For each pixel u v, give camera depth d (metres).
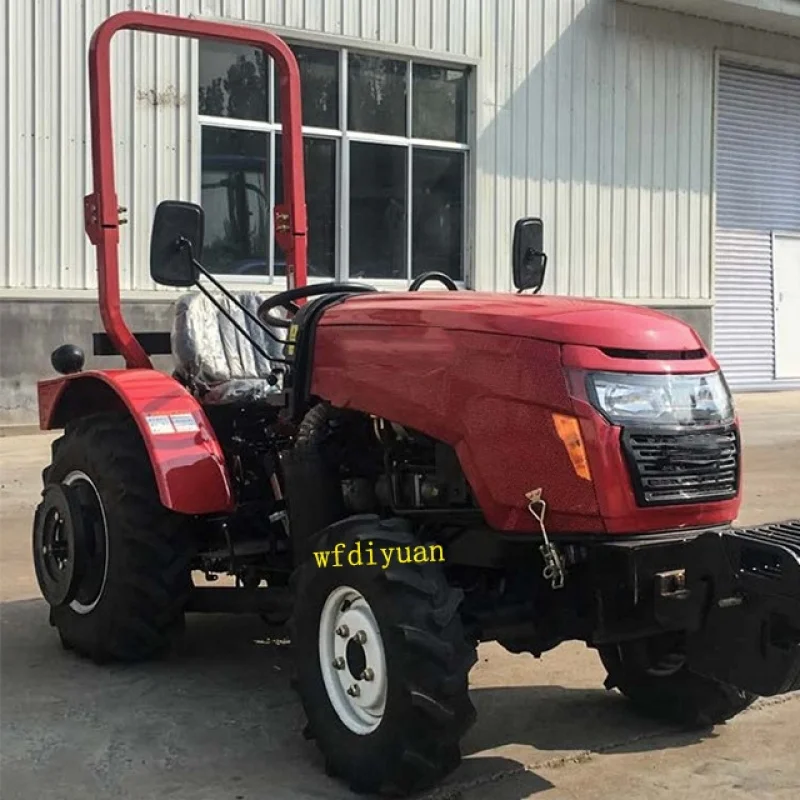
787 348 17.22
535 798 3.32
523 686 4.40
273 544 4.34
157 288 11.47
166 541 4.34
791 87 17.16
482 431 3.29
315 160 12.72
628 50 15.14
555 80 14.47
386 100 13.17
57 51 10.91
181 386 4.52
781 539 3.07
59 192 10.98
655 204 15.65
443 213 13.75
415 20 13.21
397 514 3.61
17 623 5.10
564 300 3.69
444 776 3.27
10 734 3.77
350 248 13.01
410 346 3.52
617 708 4.15
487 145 13.91
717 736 3.88
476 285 13.91
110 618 4.38
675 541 3.21
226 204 12.02
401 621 3.12
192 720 3.91
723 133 16.50
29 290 10.84
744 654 3.10
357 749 3.27
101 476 4.40
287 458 3.88
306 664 3.48
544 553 3.17
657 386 3.27
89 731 3.80
